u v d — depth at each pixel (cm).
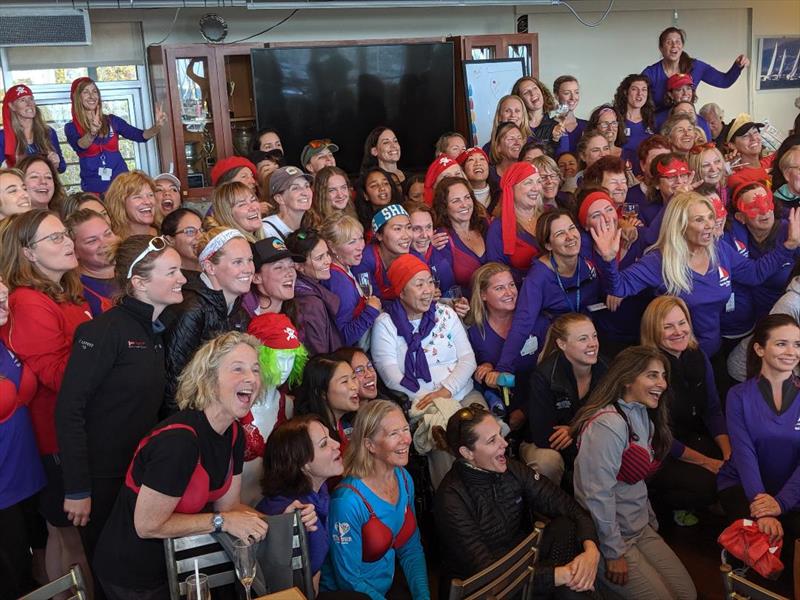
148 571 255
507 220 464
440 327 406
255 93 757
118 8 697
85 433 278
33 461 302
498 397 417
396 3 743
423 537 386
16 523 297
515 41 859
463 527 308
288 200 429
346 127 805
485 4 777
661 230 427
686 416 400
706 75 814
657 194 512
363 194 539
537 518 335
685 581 338
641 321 409
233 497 269
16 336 298
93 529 290
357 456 307
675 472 384
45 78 736
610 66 984
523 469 329
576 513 325
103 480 285
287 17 812
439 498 315
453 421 315
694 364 399
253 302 346
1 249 307
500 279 422
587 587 301
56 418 274
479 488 316
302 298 373
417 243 455
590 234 432
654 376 330
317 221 464
